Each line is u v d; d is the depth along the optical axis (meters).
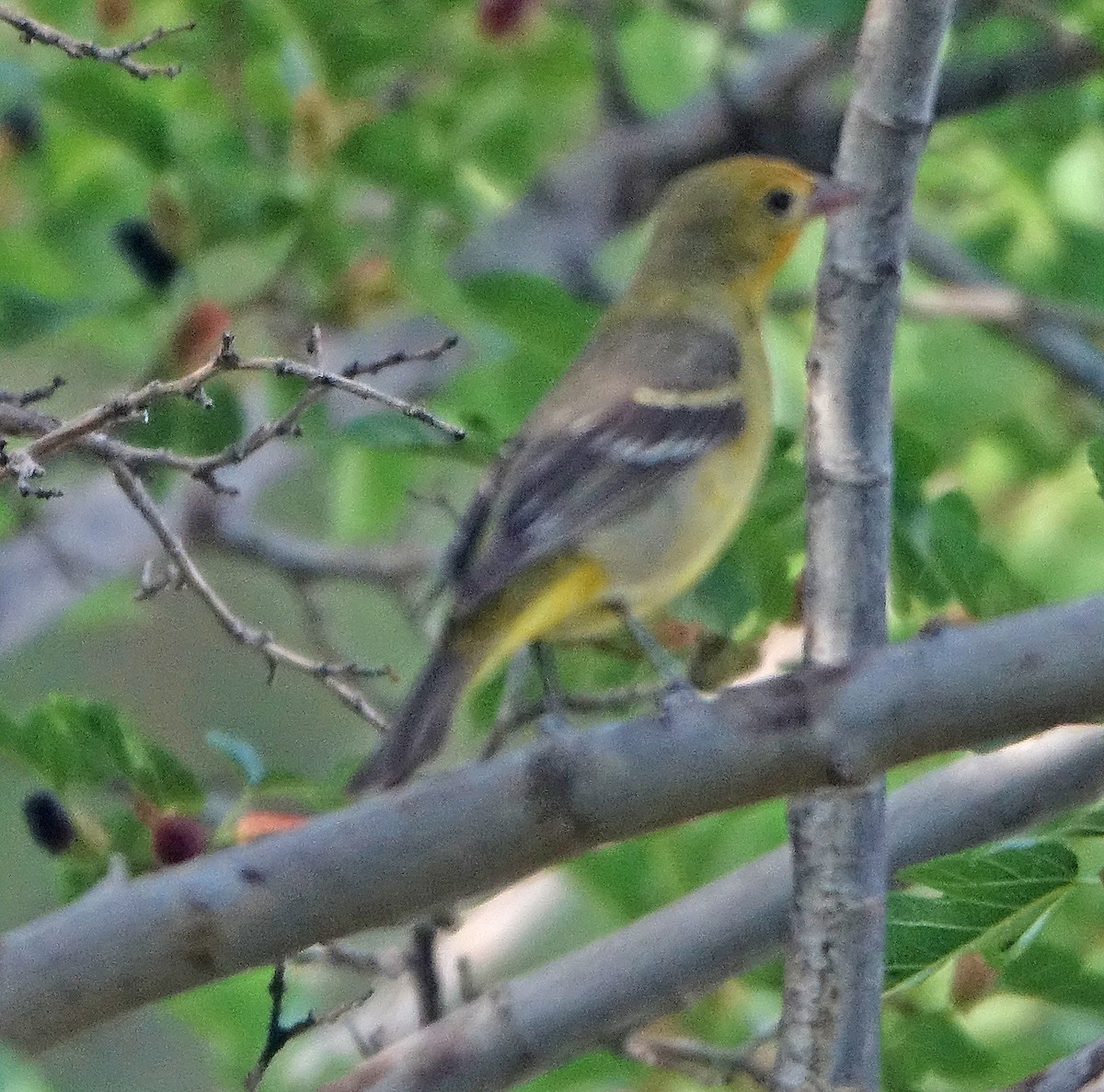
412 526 18.61
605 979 8.89
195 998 11.24
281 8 13.09
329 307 12.55
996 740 7.46
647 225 18.42
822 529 8.28
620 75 15.92
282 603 22.55
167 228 12.50
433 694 9.20
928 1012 10.83
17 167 14.62
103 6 13.18
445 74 14.09
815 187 12.38
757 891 8.98
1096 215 18.25
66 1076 19.17
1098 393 16.72
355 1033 9.91
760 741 7.26
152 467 9.52
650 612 10.27
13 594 14.97
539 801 7.21
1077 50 15.89
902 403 17.47
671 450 10.49
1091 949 12.00
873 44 8.55
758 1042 9.96
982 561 10.04
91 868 9.59
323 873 7.15
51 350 14.98
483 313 12.97
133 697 22.28
